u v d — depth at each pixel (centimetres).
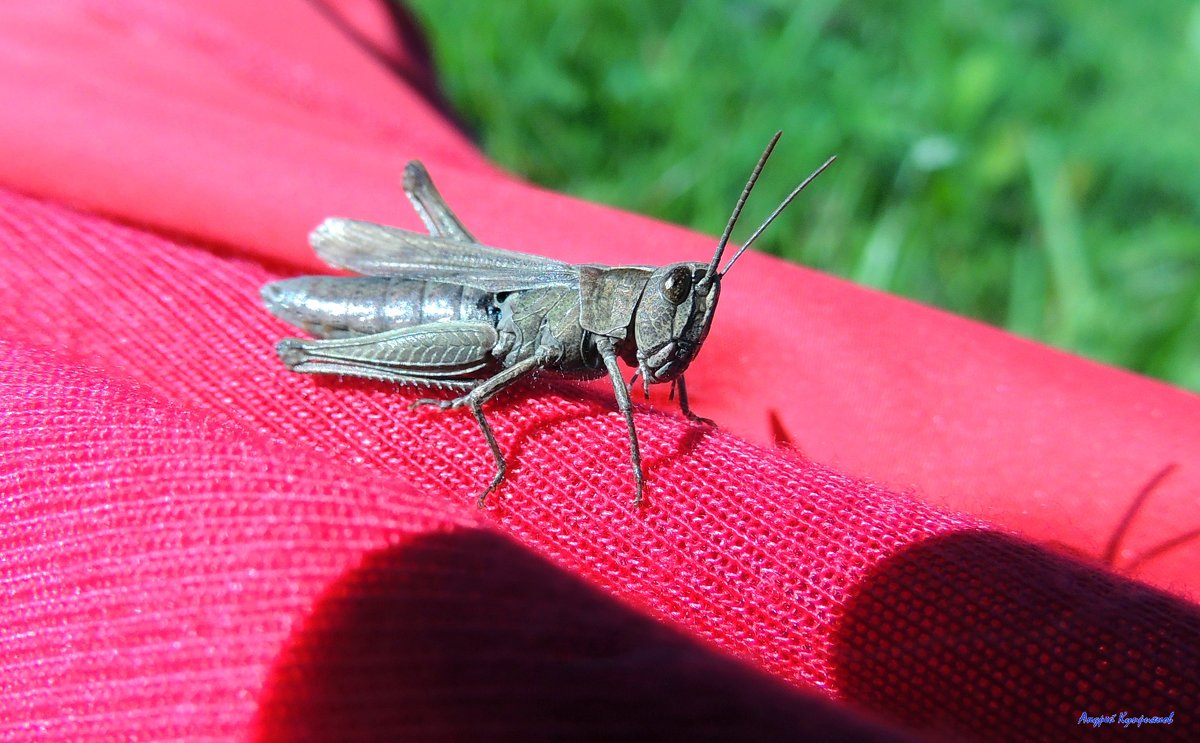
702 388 7
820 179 11
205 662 5
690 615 6
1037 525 7
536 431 6
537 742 5
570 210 8
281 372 7
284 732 5
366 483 6
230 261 7
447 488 6
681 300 7
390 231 7
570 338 7
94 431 6
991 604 6
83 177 7
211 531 5
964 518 6
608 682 5
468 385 7
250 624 5
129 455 6
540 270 7
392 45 11
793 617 6
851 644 6
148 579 5
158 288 7
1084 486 7
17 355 6
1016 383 7
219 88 8
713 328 7
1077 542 7
